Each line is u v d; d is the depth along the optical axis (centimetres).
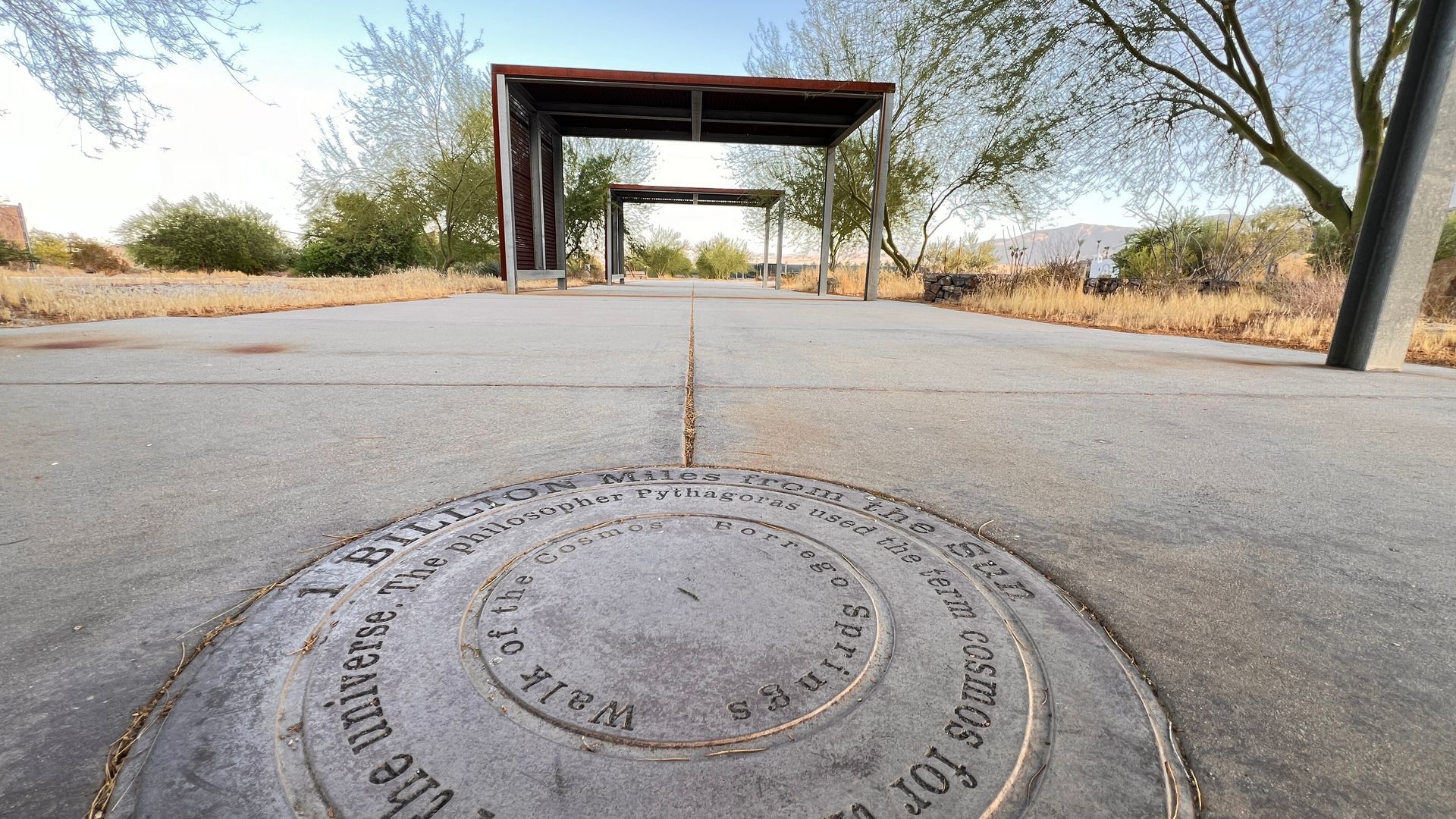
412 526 165
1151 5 989
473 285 1511
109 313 700
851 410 313
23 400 301
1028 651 116
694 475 209
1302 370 474
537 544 155
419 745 90
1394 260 451
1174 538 171
